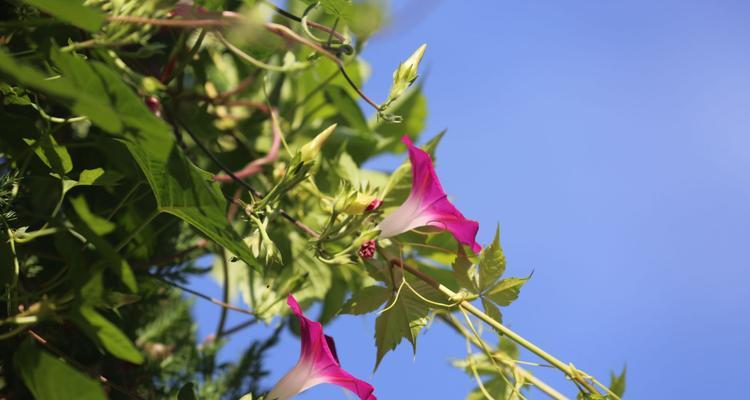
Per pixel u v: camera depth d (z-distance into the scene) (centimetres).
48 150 66
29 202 73
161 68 81
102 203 76
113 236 74
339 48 72
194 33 83
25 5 65
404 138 72
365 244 73
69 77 58
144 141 59
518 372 78
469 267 75
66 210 73
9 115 66
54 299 61
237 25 68
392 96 70
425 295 75
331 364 69
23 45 68
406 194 81
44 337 72
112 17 62
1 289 65
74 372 56
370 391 69
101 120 56
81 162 76
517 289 74
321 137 71
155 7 63
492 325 74
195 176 63
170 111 80
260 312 83
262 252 70
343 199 71
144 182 68
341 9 68
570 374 73
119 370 77
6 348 69
